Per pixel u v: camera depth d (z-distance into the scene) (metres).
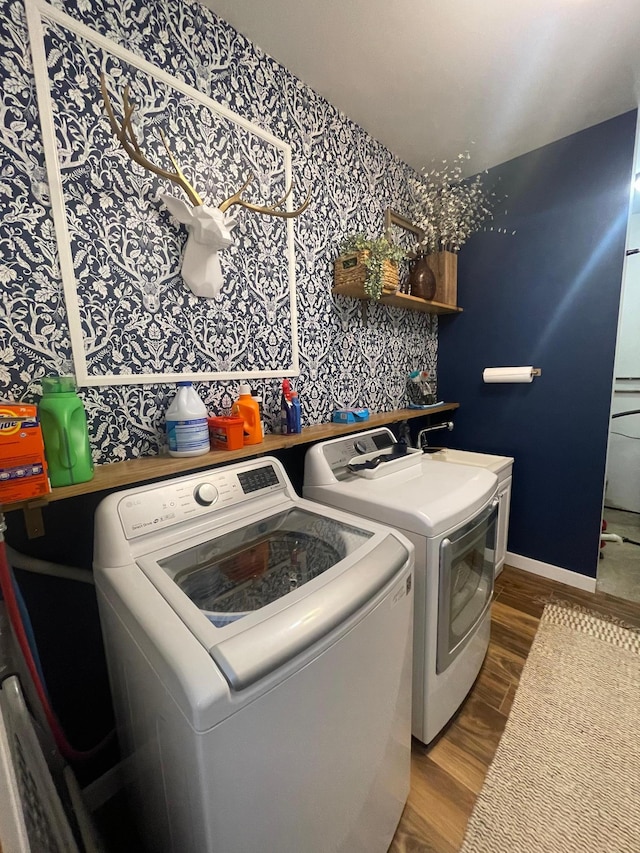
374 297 1.70
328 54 1.41
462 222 2.23
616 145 1.82
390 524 1.21
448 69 1.49
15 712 0.68
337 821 0.80
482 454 2.37
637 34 1.32
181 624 0.66
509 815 1.07
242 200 1.25
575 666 1.59
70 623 1.07
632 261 2.99
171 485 1.00
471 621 1.40
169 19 1.14
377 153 1.96
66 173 0.97
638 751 1.23
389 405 2.23
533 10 1.24
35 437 0.77
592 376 2.02
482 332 2.41
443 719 1.29
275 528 1.10
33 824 0.57
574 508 2.15
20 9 0.88
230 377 1.38
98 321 1.06
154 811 0.82
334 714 0.75
